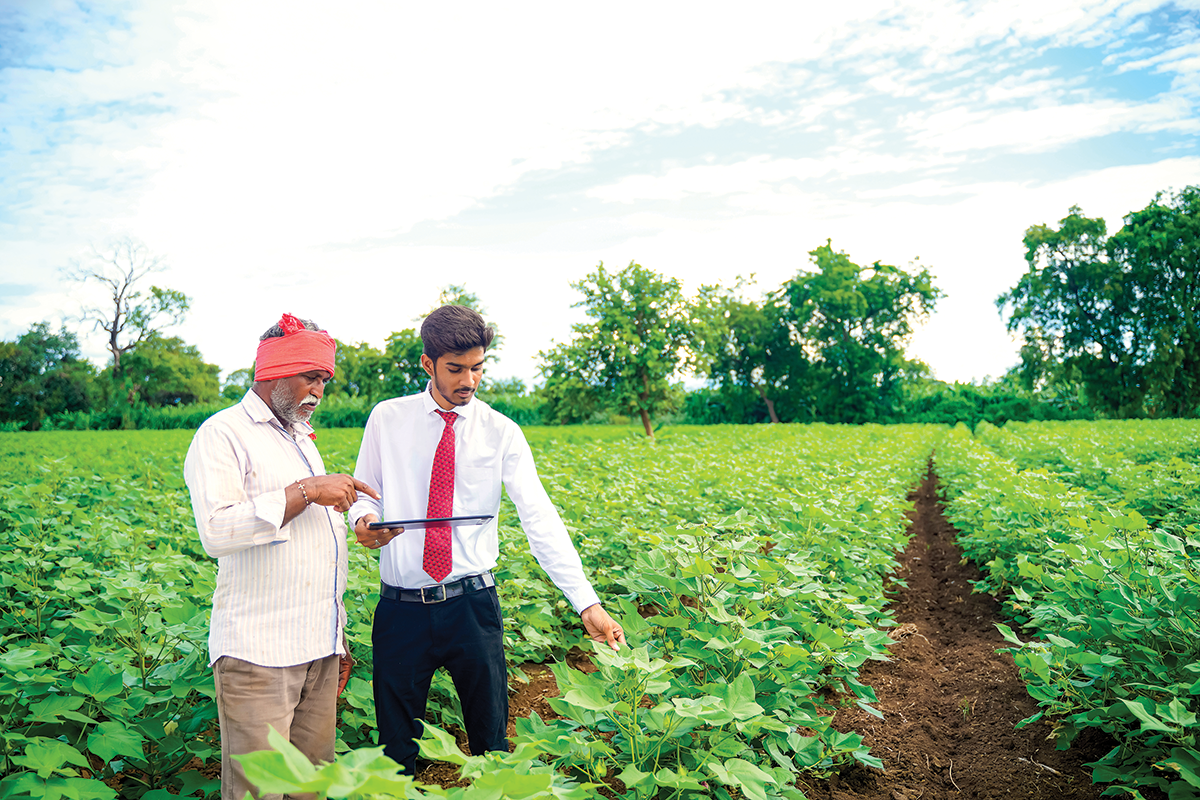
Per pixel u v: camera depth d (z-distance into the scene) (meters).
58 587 3.71
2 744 2.38
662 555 3.45
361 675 3.38
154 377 62.44
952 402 51.25
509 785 1.45
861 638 3.49
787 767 2.60
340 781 1.15
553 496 6.64
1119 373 46.53
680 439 21.89
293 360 2.27
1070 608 3.68
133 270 57.69
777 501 5.93
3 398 62.31
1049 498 5.56
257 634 2.16
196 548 5.61
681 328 27.70
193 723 2.71
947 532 8.91
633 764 2.21
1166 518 6.13
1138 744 2.93
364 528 2.41
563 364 27.78
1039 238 49.38
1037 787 3.02
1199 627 2.98
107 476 10.19
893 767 3.28
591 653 4.17
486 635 2.59
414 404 2.66
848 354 54.31
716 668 3.05
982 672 4.25
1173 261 45.28
